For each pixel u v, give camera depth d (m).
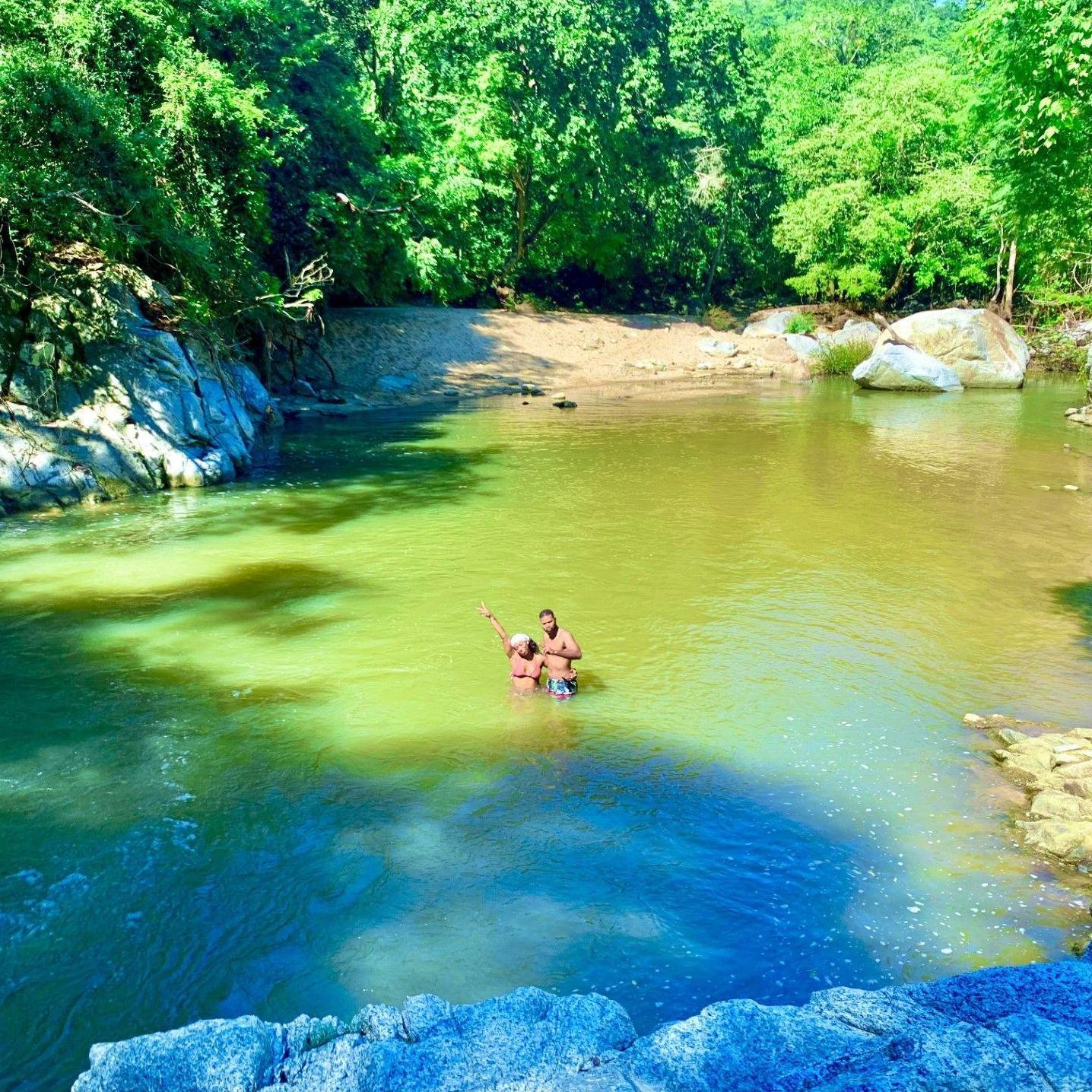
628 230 55.03
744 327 52.88
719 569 15.10
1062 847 7.68
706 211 58.19
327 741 9.67
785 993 6.18
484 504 19.50
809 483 21.38
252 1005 6.20
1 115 18.83
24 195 18.83
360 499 20.06
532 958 6.56
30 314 20.62
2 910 7.10
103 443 20.62
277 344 36.47
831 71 63.81
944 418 31.22
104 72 22.94
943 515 18.45
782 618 12.95
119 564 15.45
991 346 39.91
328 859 7.73
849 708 10.30
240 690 10.84
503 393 38.56
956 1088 3.92
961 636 12.29
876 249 50.47
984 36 26.11
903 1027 4.71
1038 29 22.86
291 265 36.09
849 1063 4.32
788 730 9.81
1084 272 47.38
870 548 16.19
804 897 7.16
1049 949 6.56
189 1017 6.11
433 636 12.38
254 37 32.41
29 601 13.73
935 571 14.95
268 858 7.75
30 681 11.05
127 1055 4.73
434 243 42.25
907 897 7.16
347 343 40.25
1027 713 10.17
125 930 6.91
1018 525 17.70
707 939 6.73
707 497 20.06
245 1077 4.64
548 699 10.56
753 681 10.99
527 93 47.38
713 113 53.91
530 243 53.31
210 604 13.60
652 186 53.38
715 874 7.46
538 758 9.28
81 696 10.69
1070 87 22.70
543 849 7.82
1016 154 25.34
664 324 51.72
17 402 20.27
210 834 8.08
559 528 17.56
